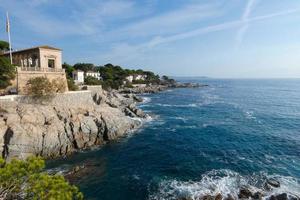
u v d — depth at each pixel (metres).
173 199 22.75
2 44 69.06
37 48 49.78
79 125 38.88
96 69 146.25
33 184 10.81
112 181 26.84
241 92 151.75
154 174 28.44
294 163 30.81
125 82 148.75
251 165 30.25
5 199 10.39
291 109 77.38
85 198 23.41
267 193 23.12
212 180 26.28
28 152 31.50
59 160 33.00
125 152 36.41
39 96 42.03
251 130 48.94
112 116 45.44
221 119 61.00
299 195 22.56
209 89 180.75
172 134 46.28
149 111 73.00
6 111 34.88
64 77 50.22
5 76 44.81
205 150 36.66
